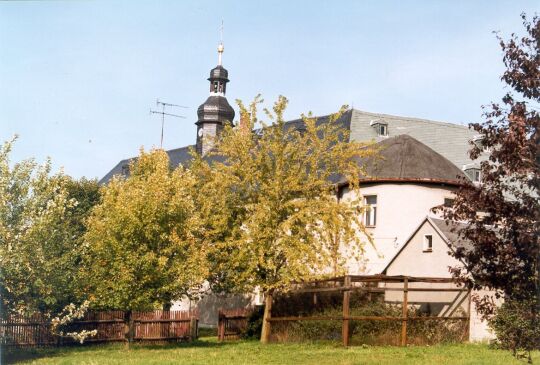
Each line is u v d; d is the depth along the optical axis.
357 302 29.45
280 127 30.27
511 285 10.24
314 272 29.84
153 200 26.39
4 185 22.84
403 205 35.25
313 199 30.30
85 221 29.08
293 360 21.39
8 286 22.33
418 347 25.33
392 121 54.44
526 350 10.66
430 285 29.34
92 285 26.25
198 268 27.27
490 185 10.33
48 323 26.50
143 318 30.34
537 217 9.69
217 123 64.31
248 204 30.27
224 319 32.78
